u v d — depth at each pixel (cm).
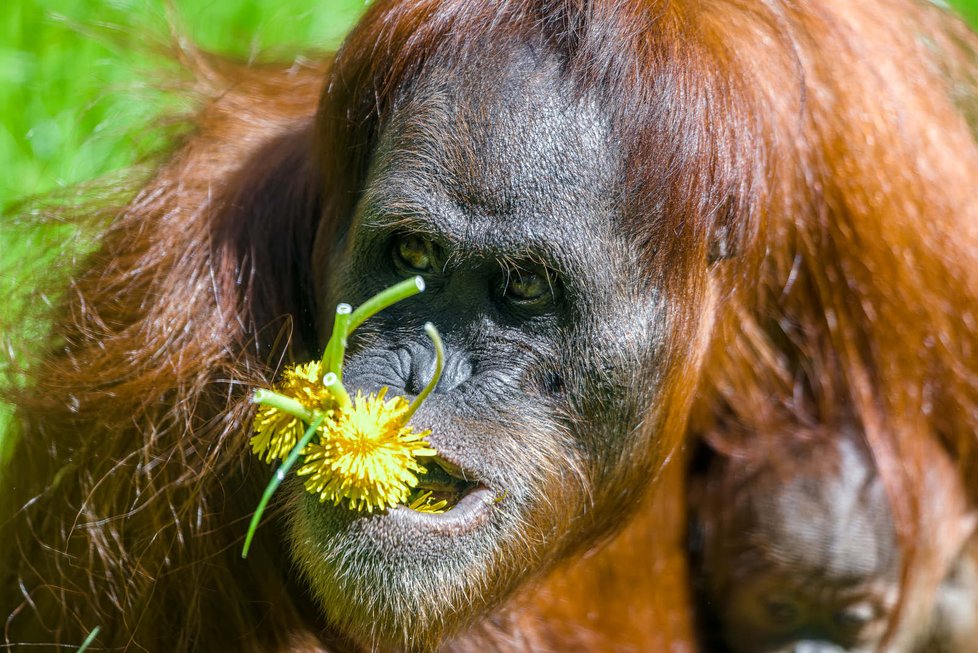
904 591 654
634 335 511
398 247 493
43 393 575
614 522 580
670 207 507
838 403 656
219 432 541
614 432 523
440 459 475
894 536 644
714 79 525
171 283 565
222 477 545
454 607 491
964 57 714
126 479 550
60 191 650
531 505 500
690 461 685
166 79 718
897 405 645
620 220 493
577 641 660
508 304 491
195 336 554
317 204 574
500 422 488
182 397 543
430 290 493
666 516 672
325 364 440
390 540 470
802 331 646
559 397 502
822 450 651
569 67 486
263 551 555
